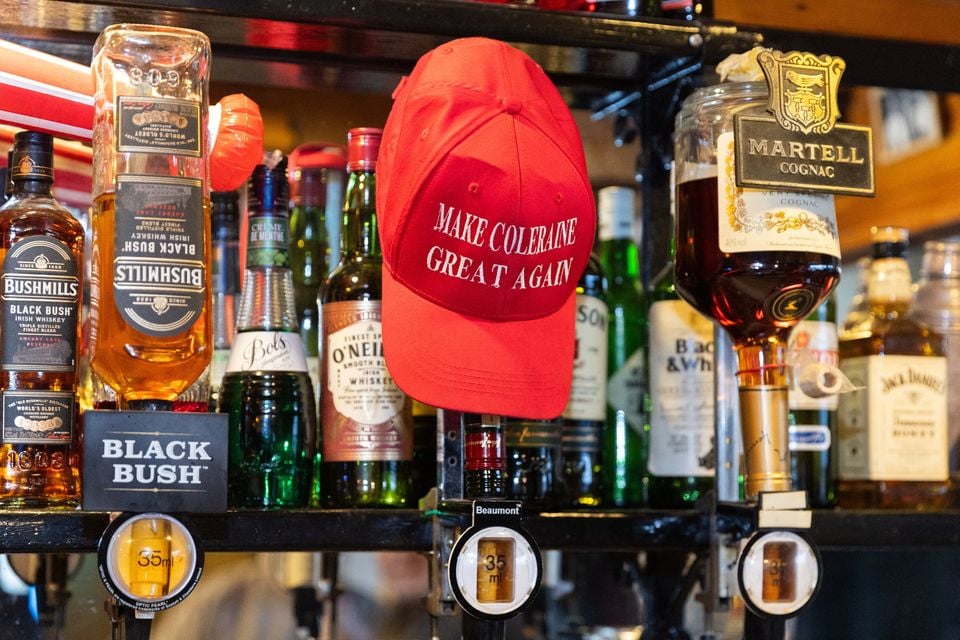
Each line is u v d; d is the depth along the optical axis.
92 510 1.05
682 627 1.59
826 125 1.20
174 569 1.07
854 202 2.12
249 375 1.27
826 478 1.50
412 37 1.38
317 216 1.51
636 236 1.73
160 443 1.07
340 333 1.29
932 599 1.99
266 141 1.57
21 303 1.15
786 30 1.51
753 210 1.18
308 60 1.50
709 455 1.46
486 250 1.12
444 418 1.21
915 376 1.54
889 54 1.56
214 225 1.43
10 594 1.46
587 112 1.71
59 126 1.16
